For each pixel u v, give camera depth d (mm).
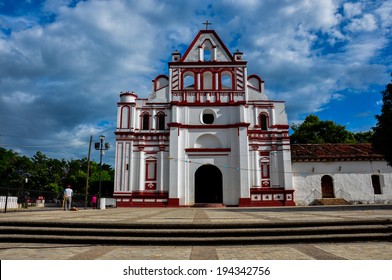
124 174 29094
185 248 8094
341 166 30719
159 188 29000
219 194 30484
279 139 30375
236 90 31000
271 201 28828
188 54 32094
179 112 30406
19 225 9562
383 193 30312
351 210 17062
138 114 30781
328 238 8742
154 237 8820
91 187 56438
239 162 28875
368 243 8602
